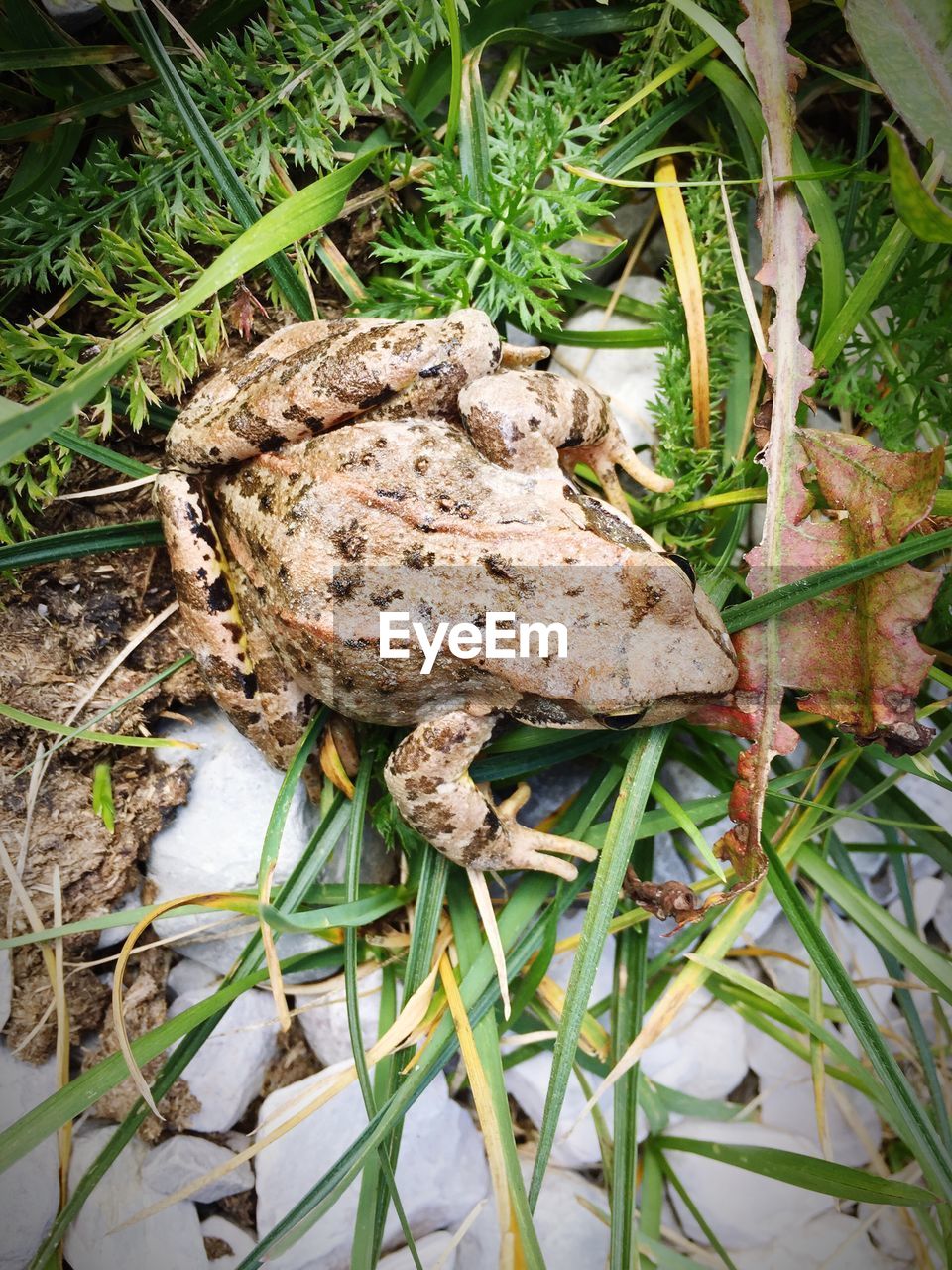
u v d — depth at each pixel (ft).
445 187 0.45
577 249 0.52
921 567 0.48
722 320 0.48
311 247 0.46
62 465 0.44
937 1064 0.51
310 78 0.44
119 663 0.46
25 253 0.45
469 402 0.40
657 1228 0.47
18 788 0.45
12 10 0.43
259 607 0.41
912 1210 0.48
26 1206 0.42
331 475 0.40
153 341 0.46
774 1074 0.51
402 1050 0.45
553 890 0.50
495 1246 0.47
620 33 0.50
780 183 0.42
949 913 0.56
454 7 0.41
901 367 0.49
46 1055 0.45
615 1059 0.46
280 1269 0.44
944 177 0.40
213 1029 0.43
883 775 0.49
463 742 0.41
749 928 0.53
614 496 0.48
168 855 0.47
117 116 0.47
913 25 0.39
